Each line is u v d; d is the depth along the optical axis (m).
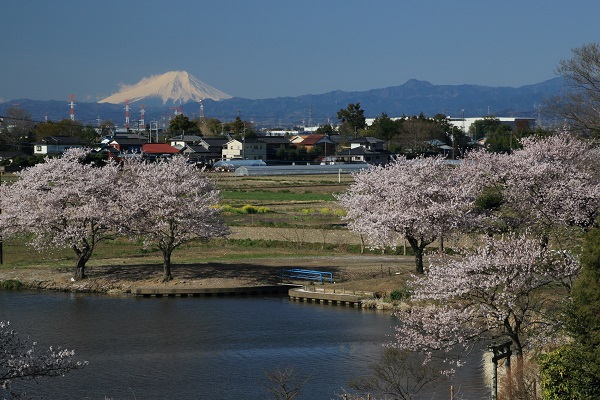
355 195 53.03
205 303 48.91
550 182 46.88
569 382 24.11
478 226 47.12
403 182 49.19
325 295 48.59
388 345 34.19
